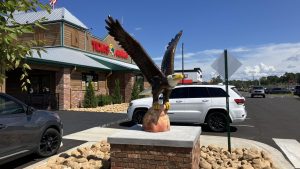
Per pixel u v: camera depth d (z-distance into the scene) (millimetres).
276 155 8211
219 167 6730
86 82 23547
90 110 19844
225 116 11906
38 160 7504
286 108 24688
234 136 11094
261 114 19391
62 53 22266
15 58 3246
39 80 21250
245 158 7426
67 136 10703
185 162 5445
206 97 12219
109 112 18781
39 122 7387
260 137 10922
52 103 20172
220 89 12148
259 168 6762
